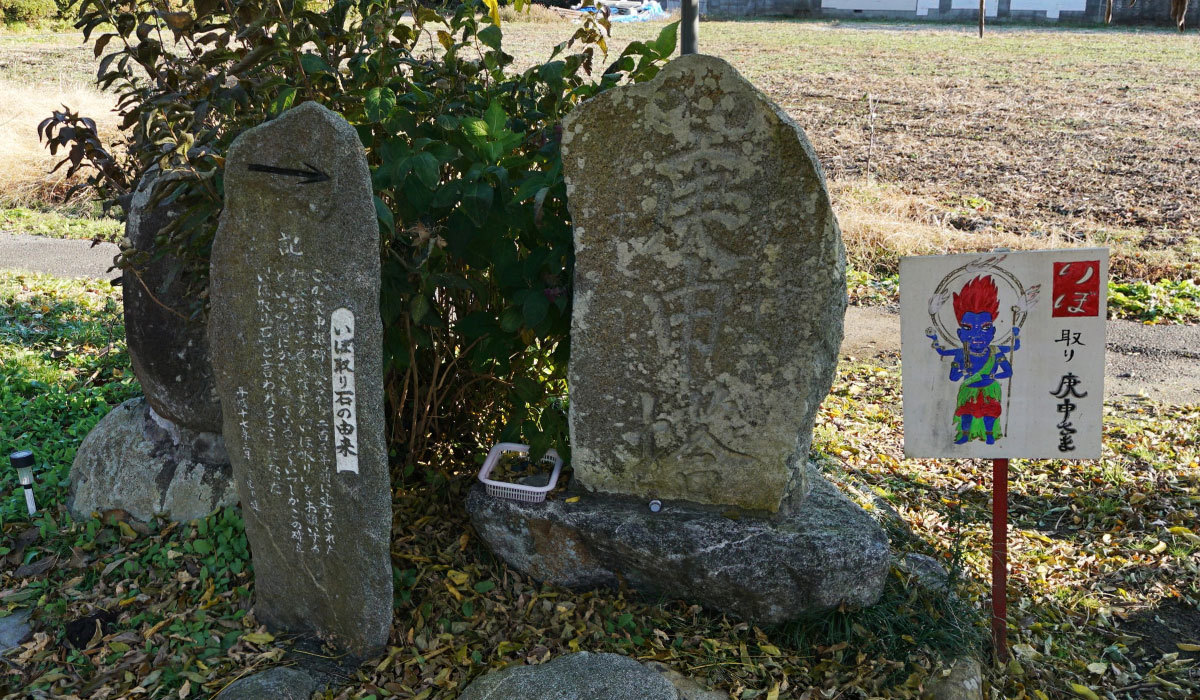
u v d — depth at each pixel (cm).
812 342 345
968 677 340
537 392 404
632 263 347
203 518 408
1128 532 476
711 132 328
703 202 336
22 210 1066
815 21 2764
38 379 567
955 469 546
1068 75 1842
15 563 395
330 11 390
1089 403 332
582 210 345
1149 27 2498
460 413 451
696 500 373
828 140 1423
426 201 354
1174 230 1002
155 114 384
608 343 359
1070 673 370
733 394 355
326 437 319
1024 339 332
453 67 405
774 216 333
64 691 323
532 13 2350
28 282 781
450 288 411
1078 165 1264
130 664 332
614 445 372
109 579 381
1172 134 1398
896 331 784
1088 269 321
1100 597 425
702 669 340
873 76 1878
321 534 331
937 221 1010
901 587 381
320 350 311
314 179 296
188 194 362
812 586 351
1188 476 527
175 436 430
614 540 361
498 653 343
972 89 1745
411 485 434
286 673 325
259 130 297
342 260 301
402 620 359
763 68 1973
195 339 403
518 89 412
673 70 324
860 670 343
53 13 2181
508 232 379
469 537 404
